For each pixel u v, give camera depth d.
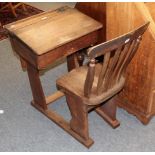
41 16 2.00
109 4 1.77
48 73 2.68
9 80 2.60
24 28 1.86
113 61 1.53
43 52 1.65
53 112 2.18
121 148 1.91
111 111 2.02
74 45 1.84
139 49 1.78
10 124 2.13
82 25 1.89
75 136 1.97
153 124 2.08
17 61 2.87
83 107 1.72
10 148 1.94
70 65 2.38
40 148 1.94
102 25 1.93
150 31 1.65
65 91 1.79
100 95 1.70
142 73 1.87
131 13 1.68
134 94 2.03
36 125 2.12
